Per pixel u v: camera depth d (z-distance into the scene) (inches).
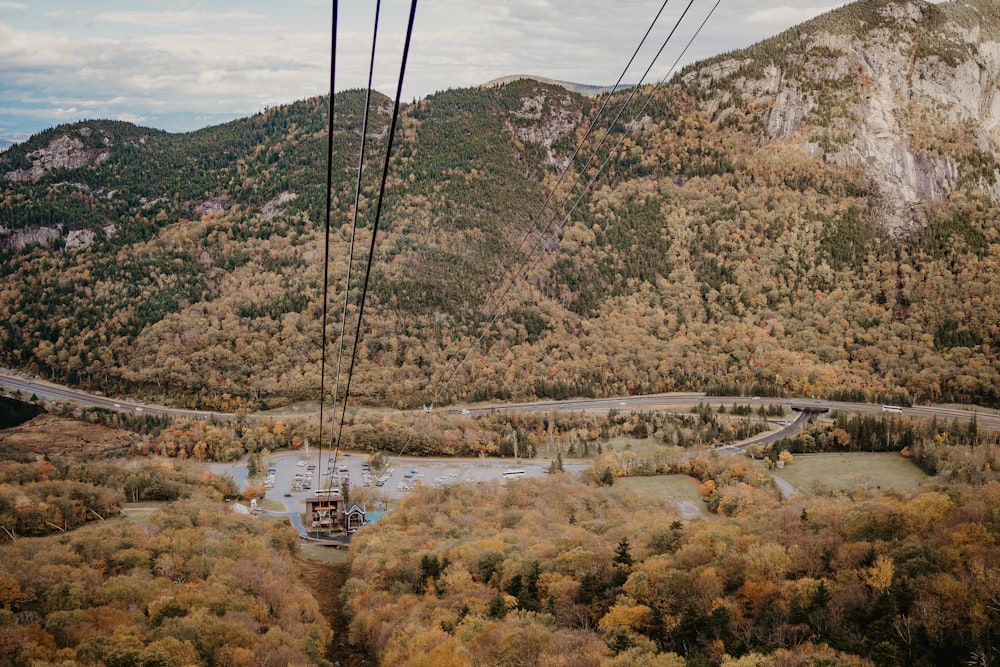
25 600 4333.2
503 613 4404.5
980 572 3678.6
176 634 4035.4
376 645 4515.3
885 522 4571.9
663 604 4163.4
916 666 3334.2
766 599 4042.8
